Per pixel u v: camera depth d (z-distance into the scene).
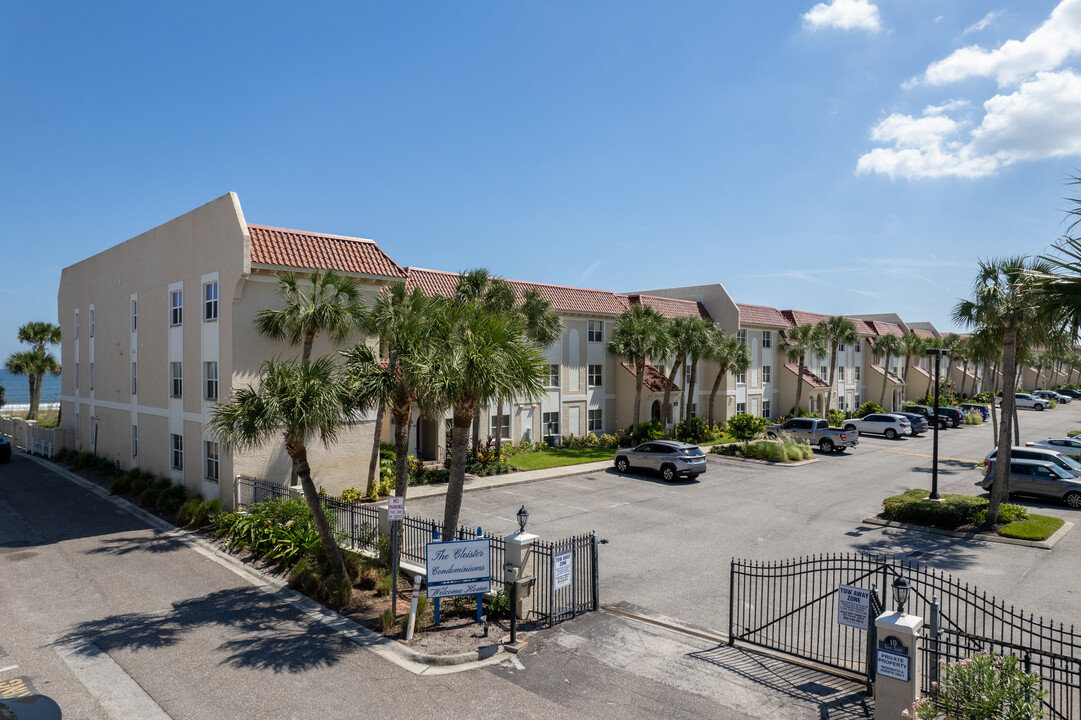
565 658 10.10
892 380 62.84
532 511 20.92
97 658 10.24
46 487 25.31
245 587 13.75
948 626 10.99
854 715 8.27
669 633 11.09
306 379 12.64
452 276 31.89
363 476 22.36
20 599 13.00
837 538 17.64
